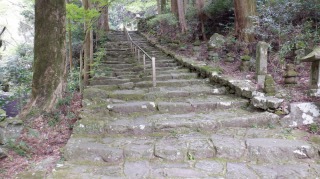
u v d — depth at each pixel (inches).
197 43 404.8
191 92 243.0
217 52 351.3
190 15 521.3
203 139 160.4
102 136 171.5
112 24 1151.0
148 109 210.8
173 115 199.0
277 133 165.8
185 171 132.4
